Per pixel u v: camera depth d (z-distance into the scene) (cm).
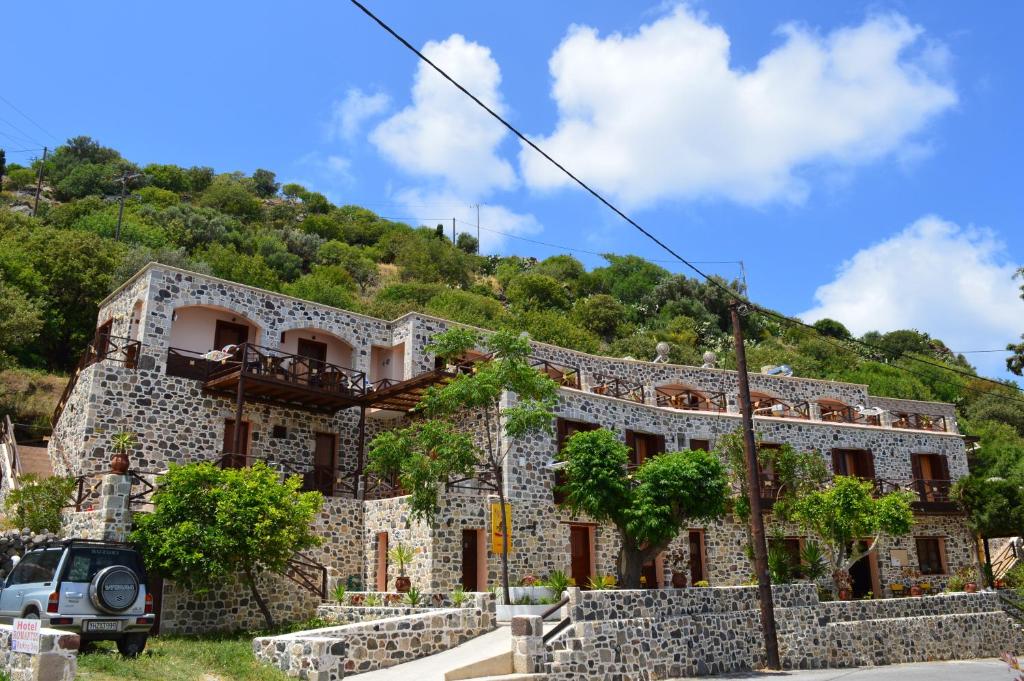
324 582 1900
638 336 5562
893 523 2295
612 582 1884
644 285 7000
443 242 7406
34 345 3450
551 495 2139
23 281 3484
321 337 2561
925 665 1898
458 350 1878
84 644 1287
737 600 1822
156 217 5422
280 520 1616
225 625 1730
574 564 2186
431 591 1817
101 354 2184
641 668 1460
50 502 1797
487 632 1520
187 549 1523
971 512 2786
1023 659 2108
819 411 3047
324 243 6322
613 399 2402
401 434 1898
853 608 2005
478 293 6297
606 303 6019
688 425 2598
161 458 2061
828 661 1841
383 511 2062
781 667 1755
